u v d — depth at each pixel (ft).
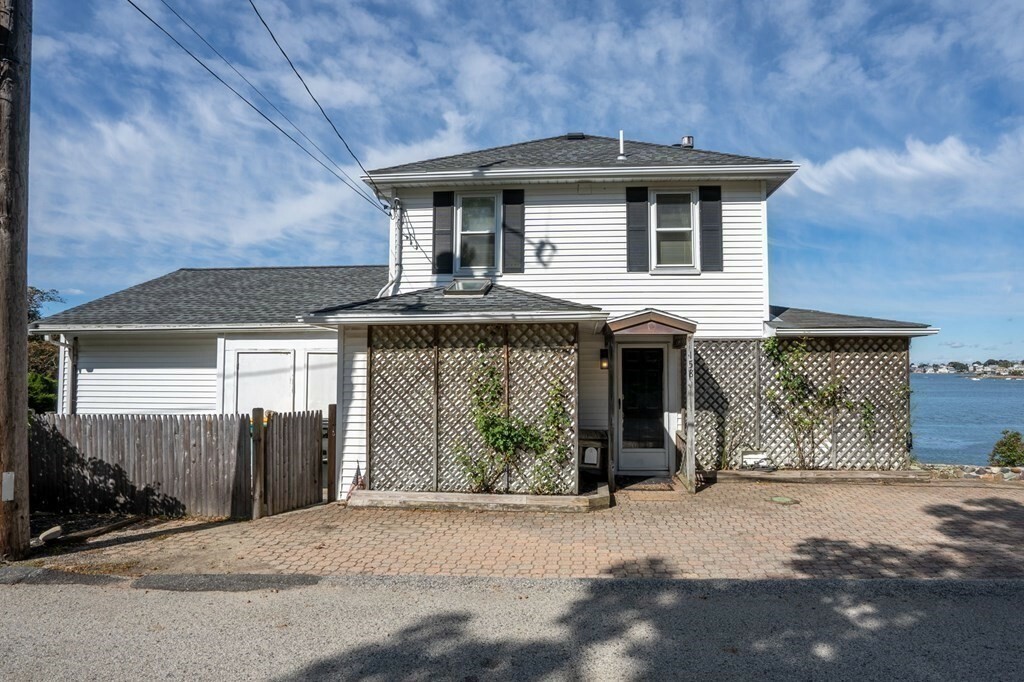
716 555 21.70
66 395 41.09
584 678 13.25
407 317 30.04
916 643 14.82
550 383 30.48
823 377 36.04
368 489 31.07
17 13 21.31
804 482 34.35
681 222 37.86
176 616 16.60
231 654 14.34
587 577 19.48
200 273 52.75
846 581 18.52
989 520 26.21
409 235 38.83
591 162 38.24
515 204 38.29
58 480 29.48
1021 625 15.81
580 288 37.65
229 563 21.07
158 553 22.26
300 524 26.66
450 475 30.68
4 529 21.06
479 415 30.48
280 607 17.24
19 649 14.62
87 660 14.06
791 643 14.87
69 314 41.81
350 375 33.14
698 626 15.88
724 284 37.09
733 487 33.53
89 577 19.58
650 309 31.73
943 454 75.56
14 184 21.13
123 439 29.12
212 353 40.50
